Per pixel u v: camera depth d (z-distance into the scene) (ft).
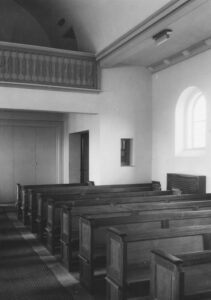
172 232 14.70
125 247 14.08
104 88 35.22
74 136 46.06
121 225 17.33
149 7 24.75
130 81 36.11
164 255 11.42
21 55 31.78
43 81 32.50
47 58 32.71
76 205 22.61
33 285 18.65
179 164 32.14
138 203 23.03
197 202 21.95
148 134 36.73
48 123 49.47
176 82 32.71
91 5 30.27
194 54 29.89
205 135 29.50
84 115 39.47
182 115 32.86
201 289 12.15
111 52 31.73
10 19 40.40
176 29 25.50
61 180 49.78
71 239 20.70
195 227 15.07
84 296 17.25
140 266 15.35
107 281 15.53
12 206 46.11
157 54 31.91
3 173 48.16
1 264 22.03
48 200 25.11
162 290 11.58
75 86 33.73
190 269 13.74
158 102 35.70
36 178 49.32
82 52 33.78
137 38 27.63
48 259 23.07
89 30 33.35
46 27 41.04
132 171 36.06
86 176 45.32
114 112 35.55
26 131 48.98
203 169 29.04
